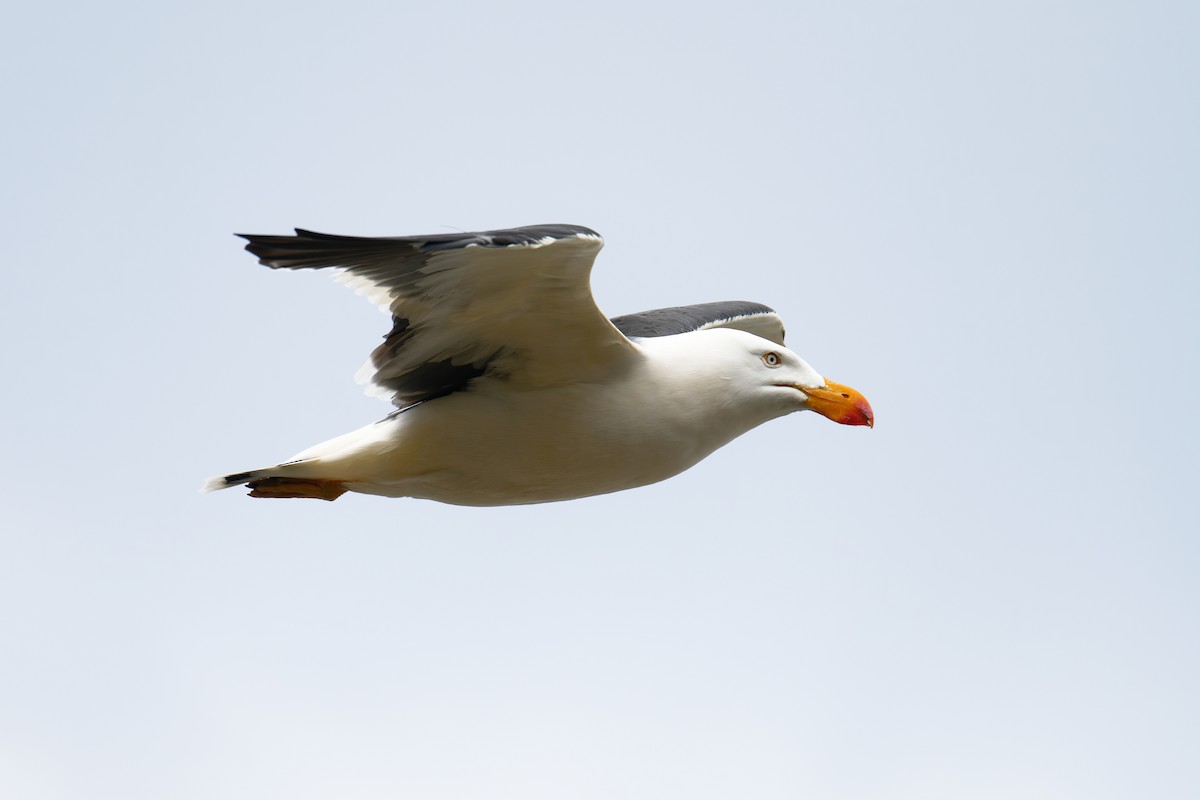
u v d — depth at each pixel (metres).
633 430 12.59
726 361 13.04
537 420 12.49
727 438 13.29
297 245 10.57
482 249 10.88
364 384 12.74
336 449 12.73
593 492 13.04
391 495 13.13
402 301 11.72
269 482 13.02
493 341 12.18
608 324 12.02
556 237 10.88
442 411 12.52
